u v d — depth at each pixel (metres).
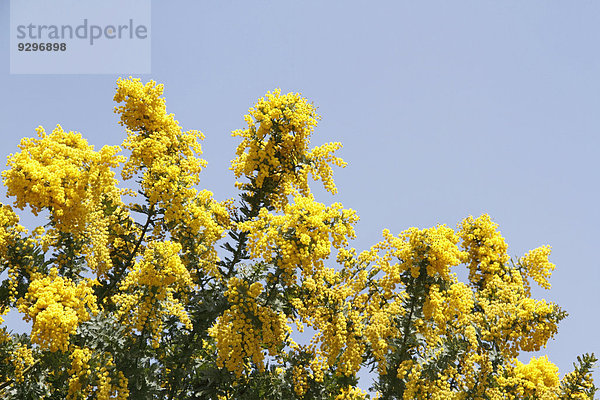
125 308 13.16
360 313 13.77
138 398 12.98
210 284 14.66
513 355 13.71
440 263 12.71
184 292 14.64
